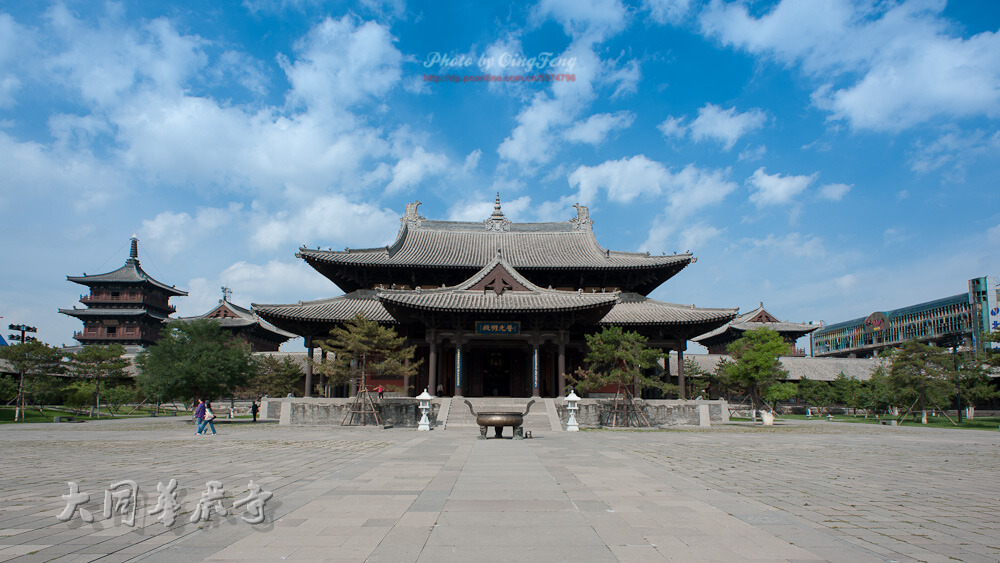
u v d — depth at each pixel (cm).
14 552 944
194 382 5500
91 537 1041
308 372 5831
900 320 14862
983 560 920
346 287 6981
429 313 5331
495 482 1628
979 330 12262
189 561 888
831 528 1130
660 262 6438
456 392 5309
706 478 1780
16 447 2900
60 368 6681
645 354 4972
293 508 1265
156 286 12038
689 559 896
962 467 2233
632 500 1371
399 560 890
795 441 3484
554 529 1081
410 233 7400
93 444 3070
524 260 6712
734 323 9938
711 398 8488
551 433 4050
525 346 6112
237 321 9438
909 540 1046
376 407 4956
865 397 7394
